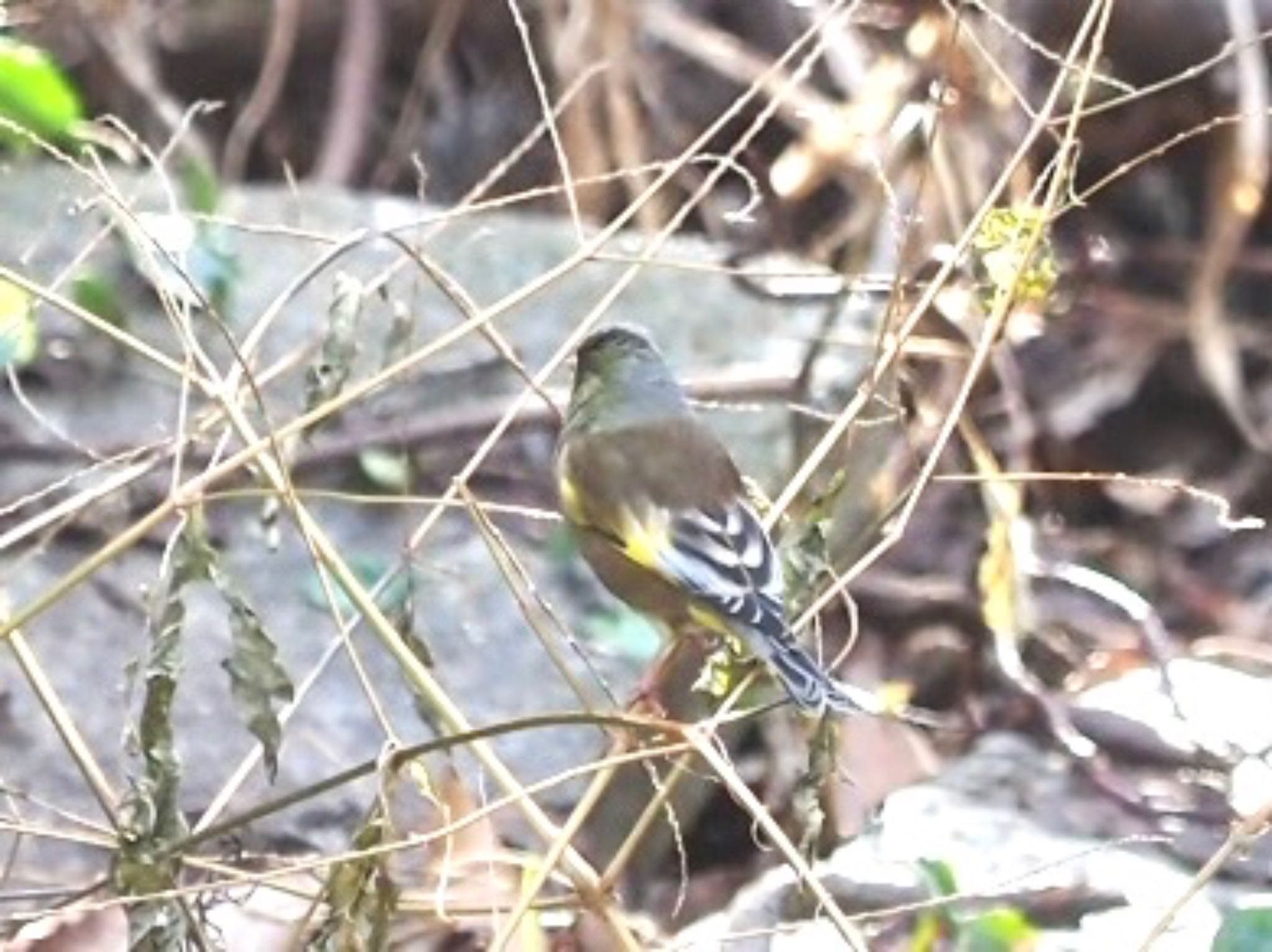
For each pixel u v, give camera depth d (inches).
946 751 454.9
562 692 464.8
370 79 701.3
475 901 343.9
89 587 463.8
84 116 582.2
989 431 575.8
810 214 586.6
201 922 315.3
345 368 329.1
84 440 495.8
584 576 487.8
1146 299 642.8
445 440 502.9
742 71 647.8
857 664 493.4
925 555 518.0
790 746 433.1
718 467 338.0
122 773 427.8
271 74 666.8
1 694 442.0
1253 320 658.8
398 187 687.1
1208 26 619.5
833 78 617.9
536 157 671.8
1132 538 598.9
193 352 319.3
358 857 284.7
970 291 371.9
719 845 441.1
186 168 538.3
